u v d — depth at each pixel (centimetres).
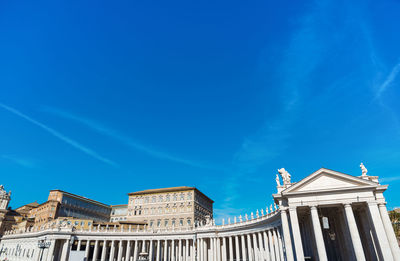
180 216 8675
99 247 8019
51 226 6850
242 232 5912
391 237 3394
